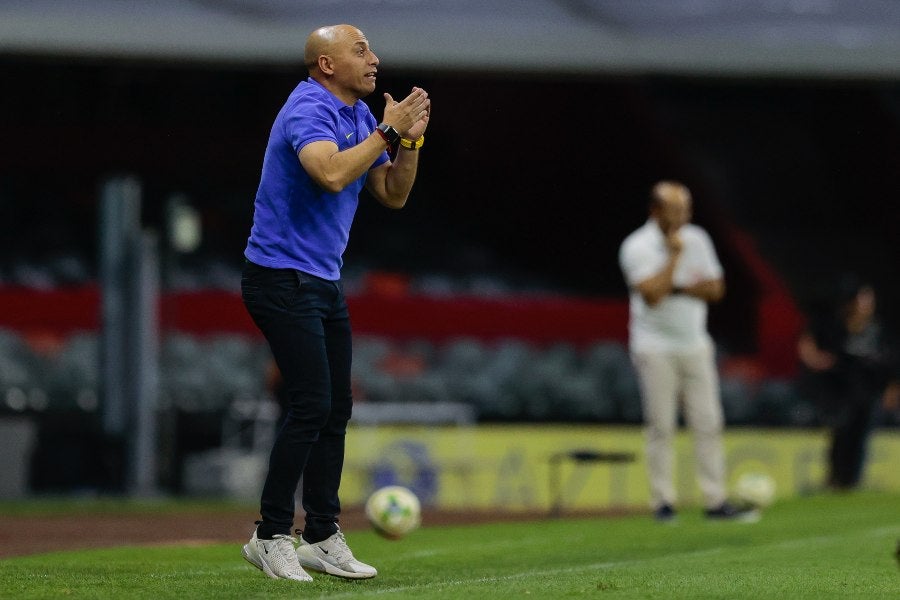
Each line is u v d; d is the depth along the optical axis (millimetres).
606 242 90688
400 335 72500
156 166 90438
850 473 52469
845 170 92375
